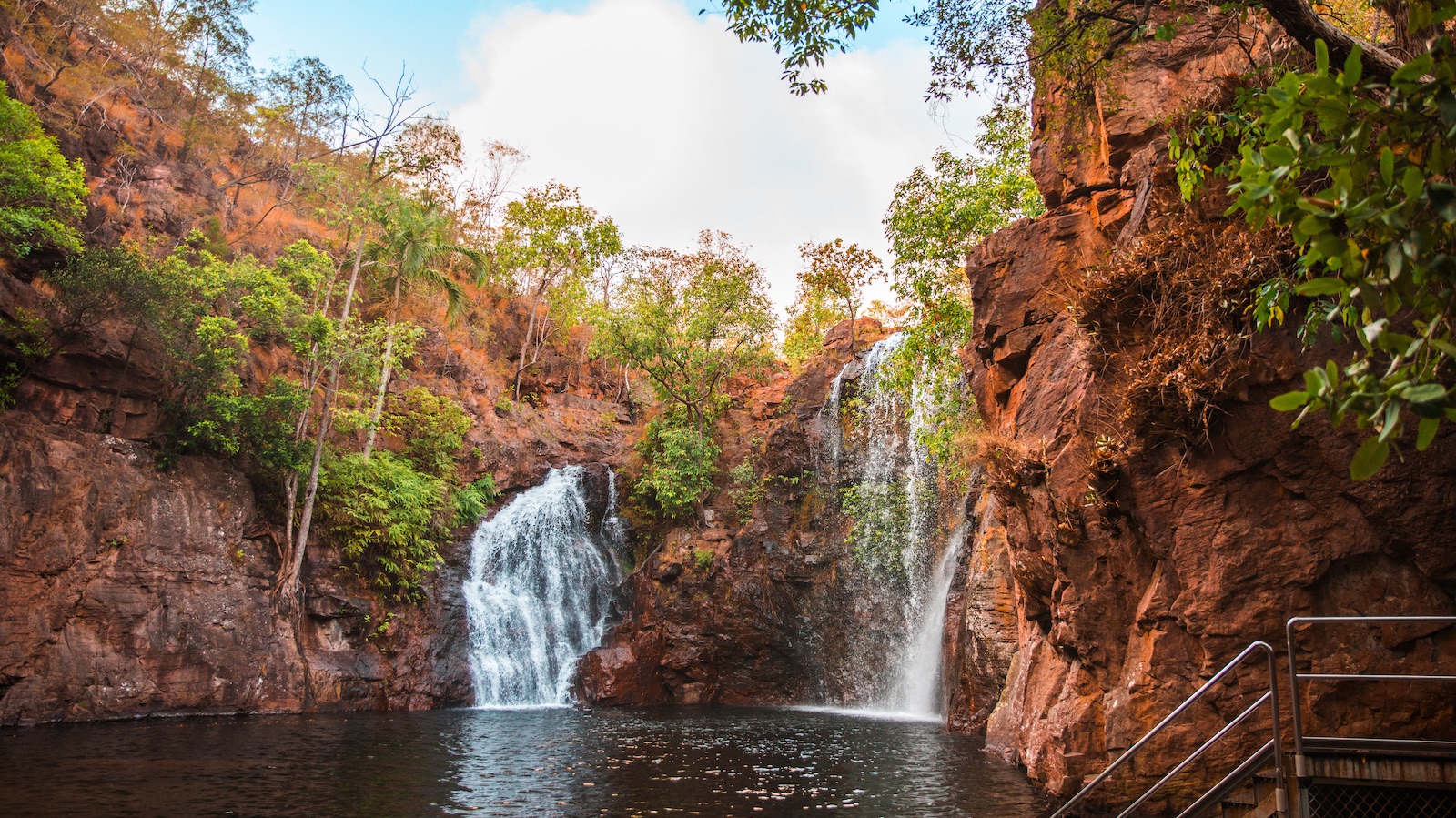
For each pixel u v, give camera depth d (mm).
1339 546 9320
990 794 12680
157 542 21531
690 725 21875
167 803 11602
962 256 23156
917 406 28062
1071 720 10969
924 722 22938
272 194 36188
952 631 22828
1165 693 10055
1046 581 12297
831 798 12625
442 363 34875
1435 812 7312
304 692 23109
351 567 25984
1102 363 11141
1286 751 7527
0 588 18875
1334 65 6898
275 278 24844
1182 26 13195
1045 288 13828
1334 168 4480
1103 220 13227
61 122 26438
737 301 35125
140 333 23031
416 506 27359
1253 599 9602
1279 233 9125
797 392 33750
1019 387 14031
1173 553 10070
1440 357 4250
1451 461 8820
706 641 29812
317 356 25953
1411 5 4652
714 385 35594
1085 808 10406
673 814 11625
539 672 28750
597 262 40812
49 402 21688
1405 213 4129
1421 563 8992
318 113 38688
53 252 22938
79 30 31453
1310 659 9367
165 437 23359
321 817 11102
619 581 32625
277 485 25453
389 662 25656
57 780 12805
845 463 31219
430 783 13445
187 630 21453
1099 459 10531
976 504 22703
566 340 42875
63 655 19531
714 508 32750
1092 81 12969
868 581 28750
